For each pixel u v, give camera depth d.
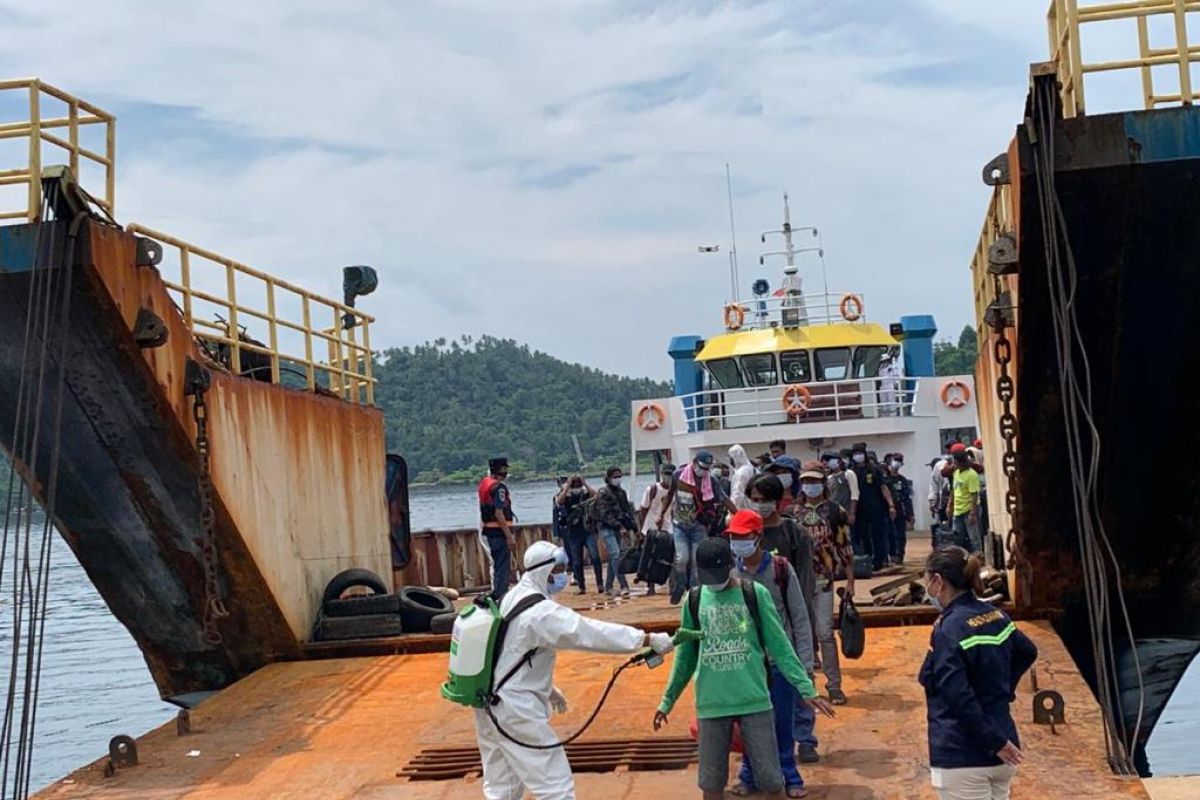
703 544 7.30
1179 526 11.83
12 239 10.06
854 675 10.80
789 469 10.13
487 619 7.02
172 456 11.45
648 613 15.03
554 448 177.75
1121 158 9.48
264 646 13.25
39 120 10.18
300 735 10.24
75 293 10.20
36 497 11.77
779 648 7.27
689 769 8.82
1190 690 22.09
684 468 14.41
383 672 12.37
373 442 16.72
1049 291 9.63
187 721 10.52
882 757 8.66
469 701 7.03
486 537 15.73
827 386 24.80
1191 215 9.73
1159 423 11.10
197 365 11.44
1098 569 9.34
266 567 12.80
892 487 19.55
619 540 17.33
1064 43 10.29
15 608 9.53
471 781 8.84
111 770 9.47
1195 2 9.76
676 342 26.73
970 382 24.19
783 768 7.92
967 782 6.02
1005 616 6.18
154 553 12.47
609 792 8.39
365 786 8.88
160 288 11.10
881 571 17.61
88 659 32.12
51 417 11.15
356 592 15.16
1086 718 9.12
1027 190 9.70
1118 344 10.60
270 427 13.22
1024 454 11.38
